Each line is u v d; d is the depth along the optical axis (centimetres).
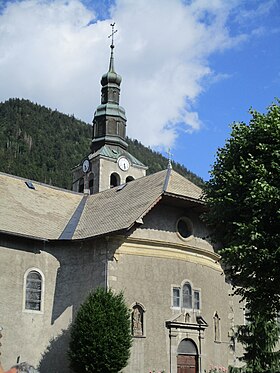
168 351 2780
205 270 3086
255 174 2217
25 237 2786
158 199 2809
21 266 2791
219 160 2505
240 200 2277
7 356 2622
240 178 2259
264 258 2073
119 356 2452
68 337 2761
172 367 2759
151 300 2808
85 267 2845
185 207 3053
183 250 3002
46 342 2759
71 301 2827
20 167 10488
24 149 11838
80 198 3497
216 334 3081
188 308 2931
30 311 2756
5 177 3266
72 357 2486
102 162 4869
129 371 2625
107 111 5206
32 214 3042
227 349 3114
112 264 2756
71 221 3152
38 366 2702
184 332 2866
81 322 2498
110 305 2520
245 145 2381
